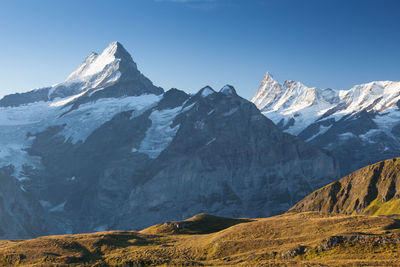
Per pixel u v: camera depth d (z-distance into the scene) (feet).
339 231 434.30
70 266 470.80
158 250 491.72
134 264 447.01
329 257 376.89
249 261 404.16
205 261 433.48
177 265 418.10
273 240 444.96
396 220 450.71
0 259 510.58
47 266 469.98
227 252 442.50
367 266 337.52
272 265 367.66
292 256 397.39
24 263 493.77
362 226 440.04
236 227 520.83
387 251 363.35
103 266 460.96
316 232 445.78
